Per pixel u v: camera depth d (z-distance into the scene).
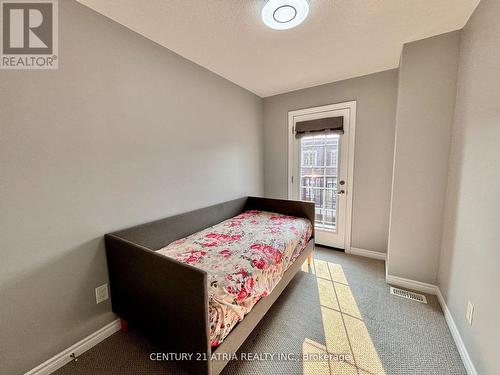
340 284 2.19
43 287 1.24
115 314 1.59
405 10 1.47
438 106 1.83
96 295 1.48
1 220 1.09
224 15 1.47
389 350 1.43
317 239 3.20
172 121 1.97
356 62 2.24
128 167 1.64
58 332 1.32
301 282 2.23
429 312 1.78
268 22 1.52
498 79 1.10
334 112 2.83
